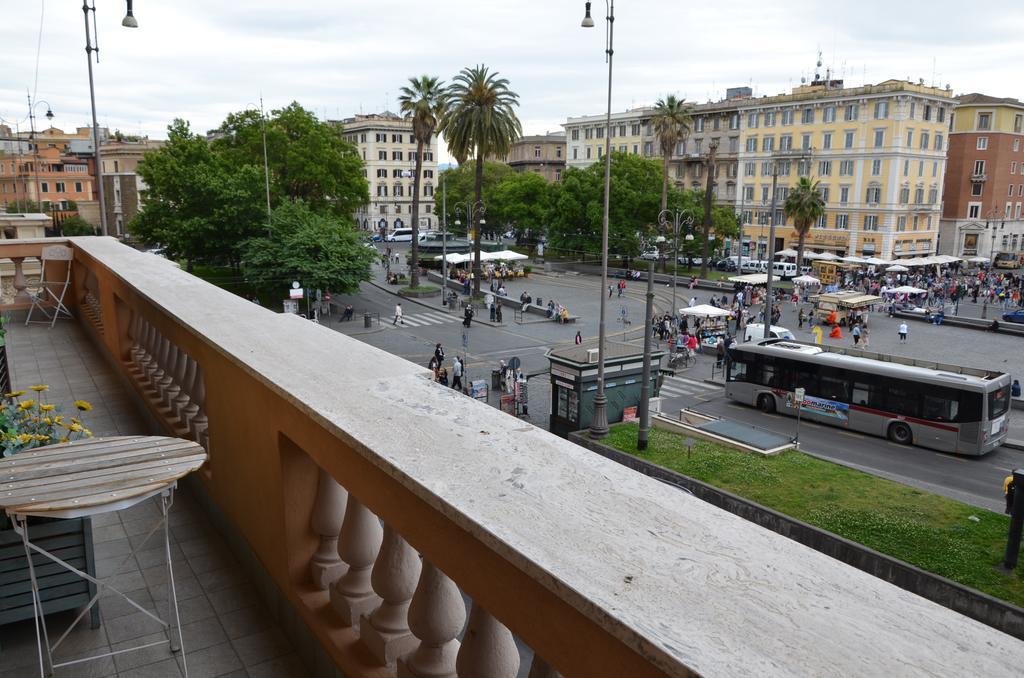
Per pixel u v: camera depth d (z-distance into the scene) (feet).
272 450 12.97
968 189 297.74
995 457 87.71
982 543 59.47
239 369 14.32
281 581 13.53
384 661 10.42
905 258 270.87
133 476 11.27
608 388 94.84
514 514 7.00
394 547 10.12
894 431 92.94
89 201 360.07
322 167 204.33
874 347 148.77
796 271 241.96
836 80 285.84
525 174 300.20
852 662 4.80
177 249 177.47
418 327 166.91
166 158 181.78
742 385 110.42
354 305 193.16
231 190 172.76
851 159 270.05
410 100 208.33
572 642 6.09
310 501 12.92
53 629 13.93
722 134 329.72
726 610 5.41
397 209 433.48
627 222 250.37
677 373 132.16
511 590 6.85
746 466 77.41
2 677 12.60
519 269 255.29
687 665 4.73
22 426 15.19
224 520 17.19
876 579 5.93
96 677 12.59
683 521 6.93
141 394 24.40
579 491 7.57
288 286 165.99
